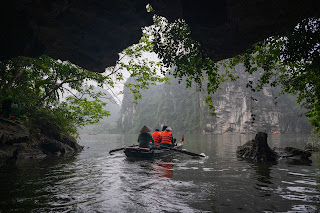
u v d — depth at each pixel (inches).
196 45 188.7
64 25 156.8
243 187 150.3
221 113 4001.0
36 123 379.6
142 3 170.1
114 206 112.3
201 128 4124.0
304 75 191.8
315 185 155.4
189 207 111.3
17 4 131.6
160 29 204.8
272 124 3720.5
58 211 104.7
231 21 137.2
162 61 211.8
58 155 348.2
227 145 642.8
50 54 188.5
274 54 166.2
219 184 159.2
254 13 127.8
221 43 158.9
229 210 106.6
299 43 147.8
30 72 359.3
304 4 117.6
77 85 450.0
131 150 319.9
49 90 422.6
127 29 181.0
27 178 174.9
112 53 201.6
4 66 327.6
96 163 264.1
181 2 145.9
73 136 510.0
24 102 344.8
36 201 118.9
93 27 167.6
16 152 284.8
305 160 284.7
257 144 309.4
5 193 132.6
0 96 281.7
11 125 257.6
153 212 104.7
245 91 3890.3
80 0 141.9
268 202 118.3
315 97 206.2
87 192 137.5
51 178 176.9
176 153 393.1
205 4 136.8
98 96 458.0
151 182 165.6
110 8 155.9
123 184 159.3
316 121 199.0
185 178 180.2
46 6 135.7
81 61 200.5
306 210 106.3
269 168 226.2
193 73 209.2
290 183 161.8
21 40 152.3
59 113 425.1
